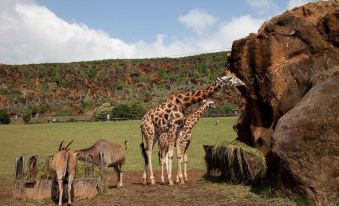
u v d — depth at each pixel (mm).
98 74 70250
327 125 8703
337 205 8156
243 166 11234
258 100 12094
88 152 11914
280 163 9039
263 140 11641
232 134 28844
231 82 12406
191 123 13422
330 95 9031
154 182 13055
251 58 12133
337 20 11312
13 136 31594
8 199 10906
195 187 11828
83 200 10570
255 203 9188
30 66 72688
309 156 8672
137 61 75188
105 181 11898
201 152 22062
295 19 11695
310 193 8547
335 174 8477
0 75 68375
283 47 11664
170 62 73562
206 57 73688
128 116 41719
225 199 9867
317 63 11391
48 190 10523
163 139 12930
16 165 10969
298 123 8961
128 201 10305
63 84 66625
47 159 10992
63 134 32531
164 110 12922
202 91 12984
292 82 11398
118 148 12469
